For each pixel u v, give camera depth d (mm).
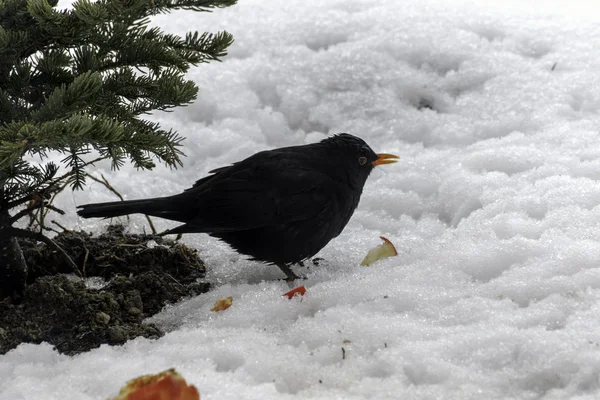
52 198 8047
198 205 7289
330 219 7602
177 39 7324
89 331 6605
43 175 7336
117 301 7074
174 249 8039
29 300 6914
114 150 6465
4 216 6898
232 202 7258
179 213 7324
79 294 6961
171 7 7102
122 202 7188
